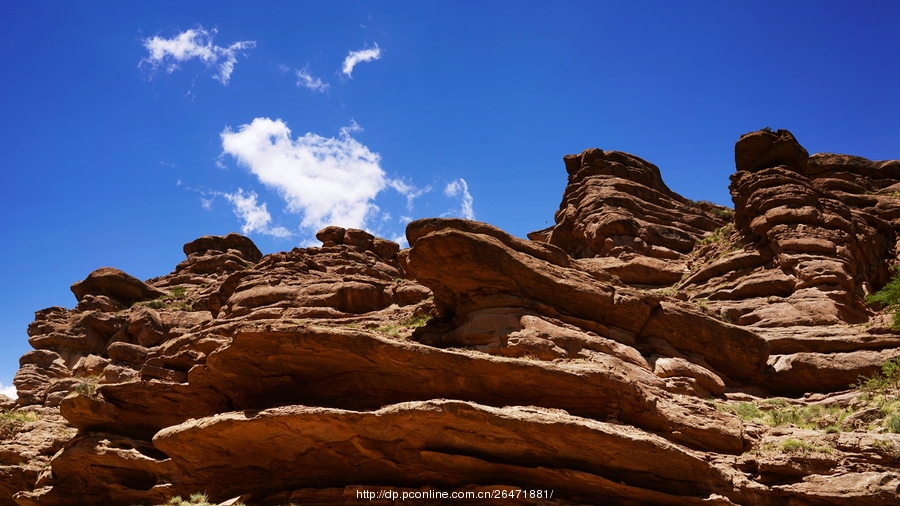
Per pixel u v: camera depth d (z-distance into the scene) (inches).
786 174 1497.3
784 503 825.5
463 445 839.1
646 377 1004.6
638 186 1946.4
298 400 937.5
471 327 1023.6
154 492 997.8
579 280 1104.2
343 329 908.6
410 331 1122.0
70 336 1711.4
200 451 946.1
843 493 793.6
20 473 1202.0
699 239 1798.7
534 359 934.4
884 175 1860.2
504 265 1051.3
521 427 812.6
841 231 1390.3
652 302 1115.9
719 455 876.6
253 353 927.7
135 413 1065.5
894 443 820.0
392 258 1888.5
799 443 856.3
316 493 879.7
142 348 1604.3
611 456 827.4
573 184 2032.5
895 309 1237.7
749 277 1385.3
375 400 921.5
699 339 1126.4
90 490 1064.2
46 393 1526.8
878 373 1113.4
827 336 1187.3
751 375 1162.6
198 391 1026.7
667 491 837.2
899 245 1508.4
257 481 940.6
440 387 904.9
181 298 1830.7
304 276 1599.4
